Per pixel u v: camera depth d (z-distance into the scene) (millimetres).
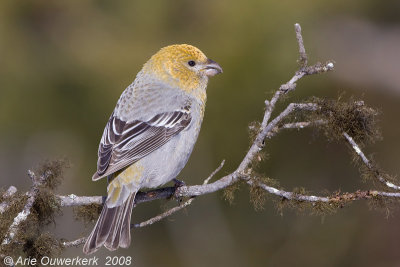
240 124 12539
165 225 13172
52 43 13141
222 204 13141
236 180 8383
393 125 14203
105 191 12711
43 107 12867
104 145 8953
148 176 8914
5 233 7641
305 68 8453
